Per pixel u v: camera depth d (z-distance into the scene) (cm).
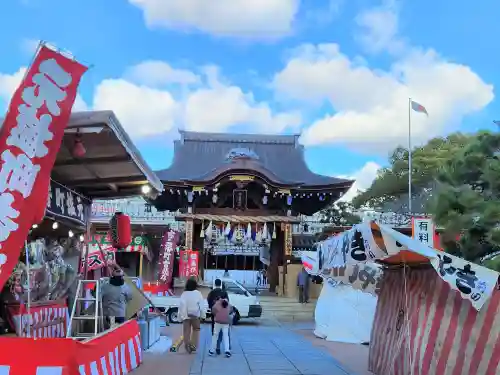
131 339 895
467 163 1231
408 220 2841
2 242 469
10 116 483
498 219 1113
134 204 2772
